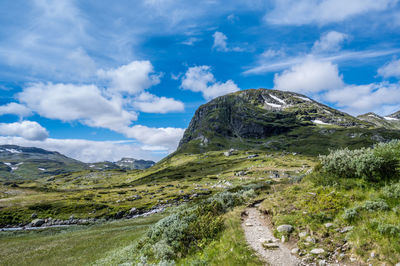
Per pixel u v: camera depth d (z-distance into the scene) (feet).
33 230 182.39
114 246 95.30
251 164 573.74
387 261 21.83
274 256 29.71
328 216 34.68
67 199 296.51
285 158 620.08
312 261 26.48
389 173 36.78
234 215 53.72
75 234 144.66
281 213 43.50
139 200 293.02
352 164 42.93
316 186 49.70
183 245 42.32
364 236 26.50
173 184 445.37
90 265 68.18
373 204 31.35
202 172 614.34
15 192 369.91
